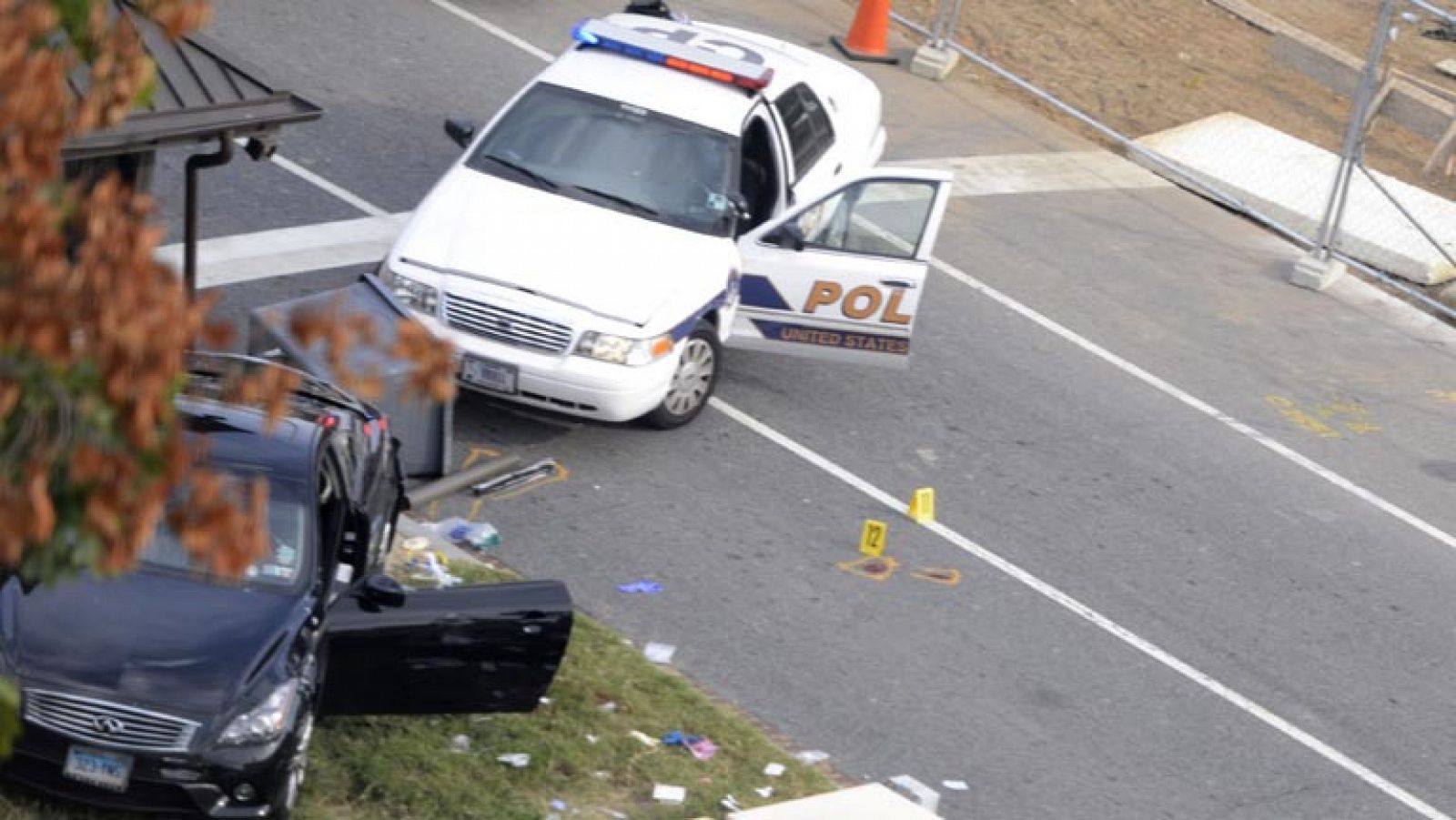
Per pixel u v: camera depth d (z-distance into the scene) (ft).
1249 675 82.64
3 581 58.18
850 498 89.76
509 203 89.20
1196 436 103.86
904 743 72.69
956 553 86.99
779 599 80.43
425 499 81.10
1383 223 136.77
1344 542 95.96
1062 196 133.28
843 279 92.63
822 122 103.86
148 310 28.22
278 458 64.28
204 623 58.49
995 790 70.90
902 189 92.07
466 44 133.39
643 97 94.58
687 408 91.45
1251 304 123.24
